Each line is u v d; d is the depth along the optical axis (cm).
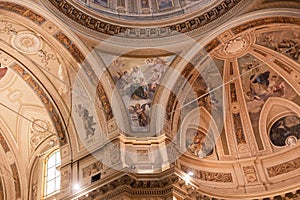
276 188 2016
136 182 1702
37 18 1803
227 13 1909
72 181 1903
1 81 2131
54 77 2011
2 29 1855
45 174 2319
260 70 2144
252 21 1856
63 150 2028
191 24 2009
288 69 2086
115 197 1698
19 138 2344
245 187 2073
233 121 2230
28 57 1986
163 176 1711
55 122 2073
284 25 1848
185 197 1753
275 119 2195
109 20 2009
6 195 2300
